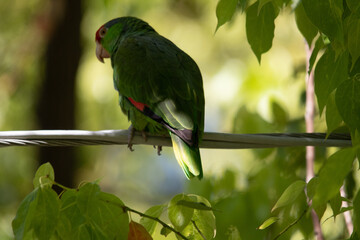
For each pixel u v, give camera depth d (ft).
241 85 42.50
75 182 50.98
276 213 21.18
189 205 18.02
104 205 18.20
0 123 52.31
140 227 18.93
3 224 51.98
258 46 18.37
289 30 54.19
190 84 23.08
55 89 49.34
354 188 26.43
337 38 15.93
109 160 66.28
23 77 51.83
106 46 30.32
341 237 30.94
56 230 18.49
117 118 56.03
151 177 68.28
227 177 29.01
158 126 23.38
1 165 55.01
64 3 48.83
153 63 23.76
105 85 54.54
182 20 60.64
